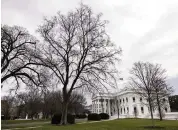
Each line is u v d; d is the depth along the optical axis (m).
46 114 70.75
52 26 25.88
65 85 25.33
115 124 23.77
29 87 24.52
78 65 25.45
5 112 61.75
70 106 60.41
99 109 94.00
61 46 25.58
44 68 24.78
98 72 24.31
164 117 49.16
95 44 25.59
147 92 24.70
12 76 24.09
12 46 24.06
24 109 71.62
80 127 19.02
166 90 31.41
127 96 80.25
